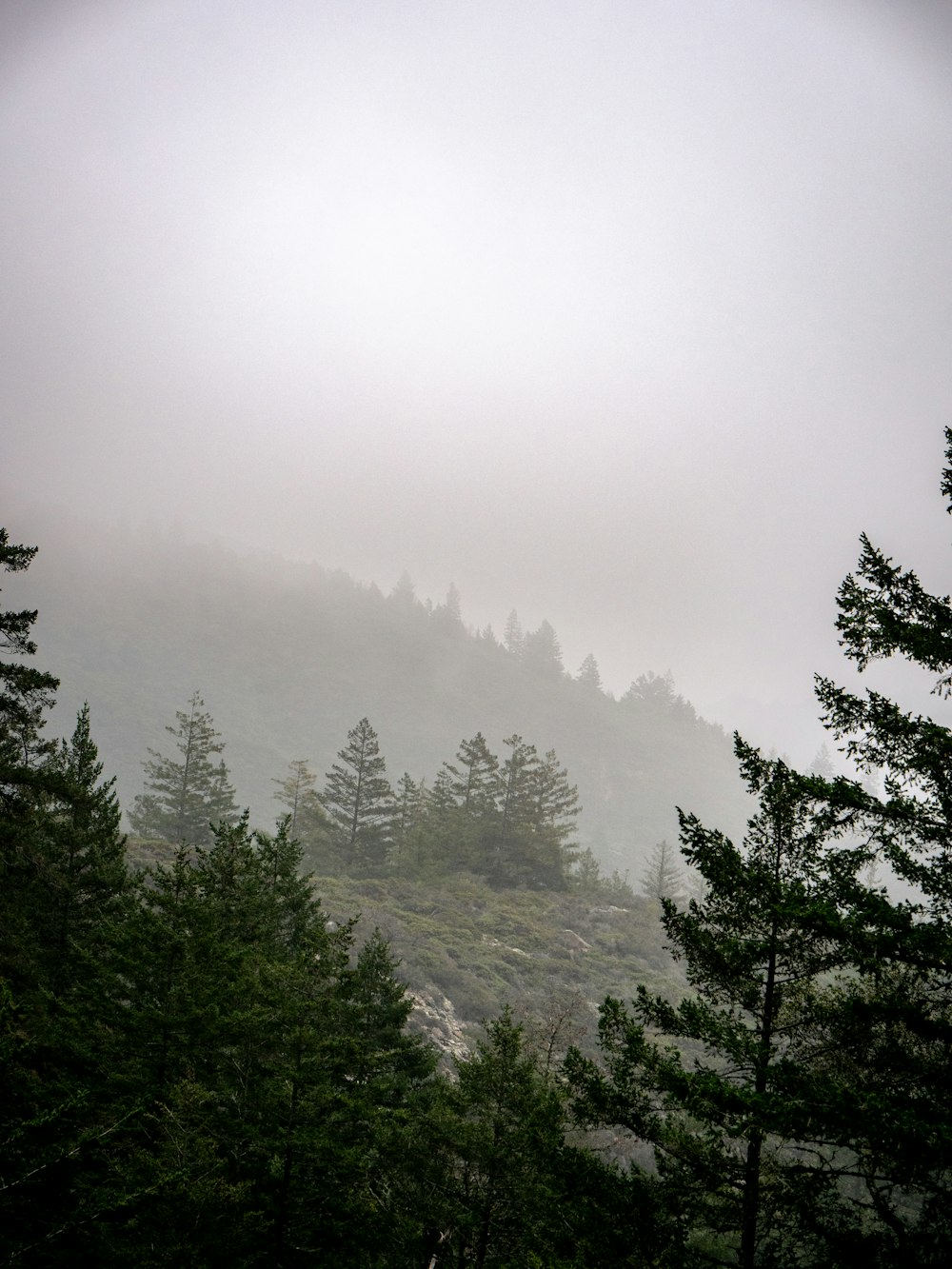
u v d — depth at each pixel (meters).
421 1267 12.98
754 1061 8.22
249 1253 11.32
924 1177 6.98
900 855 8.09
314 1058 12.66
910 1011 7.41
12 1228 9.47
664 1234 8.66
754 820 9.78
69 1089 12.05
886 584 8.73
